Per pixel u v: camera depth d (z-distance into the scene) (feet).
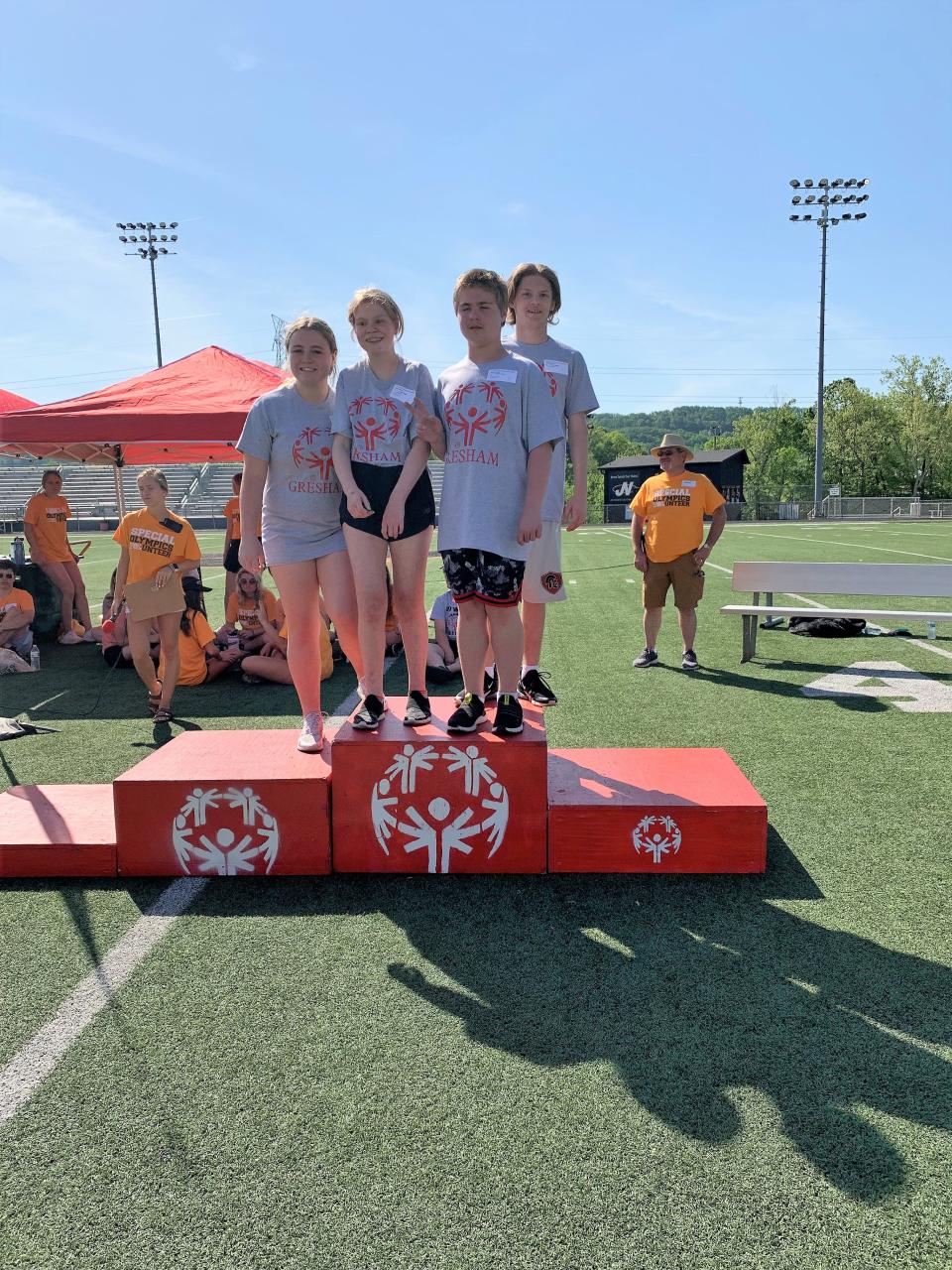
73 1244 5.57
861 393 211.41
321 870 11.00
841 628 28.55
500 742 10.62
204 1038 7.69
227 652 23.79
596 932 9.48
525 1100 6.81
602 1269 5.31
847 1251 5.43
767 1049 7.41
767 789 13.80
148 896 10.62
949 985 8.34
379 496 10.60
